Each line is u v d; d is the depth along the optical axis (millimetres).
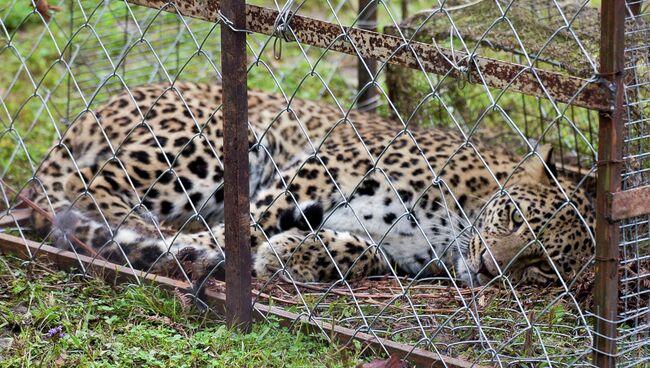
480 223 12539
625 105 8297
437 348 9539
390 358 9008
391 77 15336
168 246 11242
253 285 11102
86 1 18016
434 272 12727
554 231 11930
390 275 12078
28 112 17172
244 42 9289
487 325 9914
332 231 12414
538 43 12492
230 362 9398
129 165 12664
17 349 9609
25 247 11656
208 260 10703
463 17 13805
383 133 13289
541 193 12133
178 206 12898
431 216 12648
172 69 17234
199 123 12969
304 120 13789
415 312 9492
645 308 8477
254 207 12625
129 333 9922
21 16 20281
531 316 9211
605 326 7871
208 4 9609
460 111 15562
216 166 12945
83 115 13125
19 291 10805
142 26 17422
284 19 9094
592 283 10242
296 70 19125
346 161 12828
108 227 11273
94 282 11000
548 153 12359
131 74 17078
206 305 10219
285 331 9859
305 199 12656
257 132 13312
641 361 8398
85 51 17172
